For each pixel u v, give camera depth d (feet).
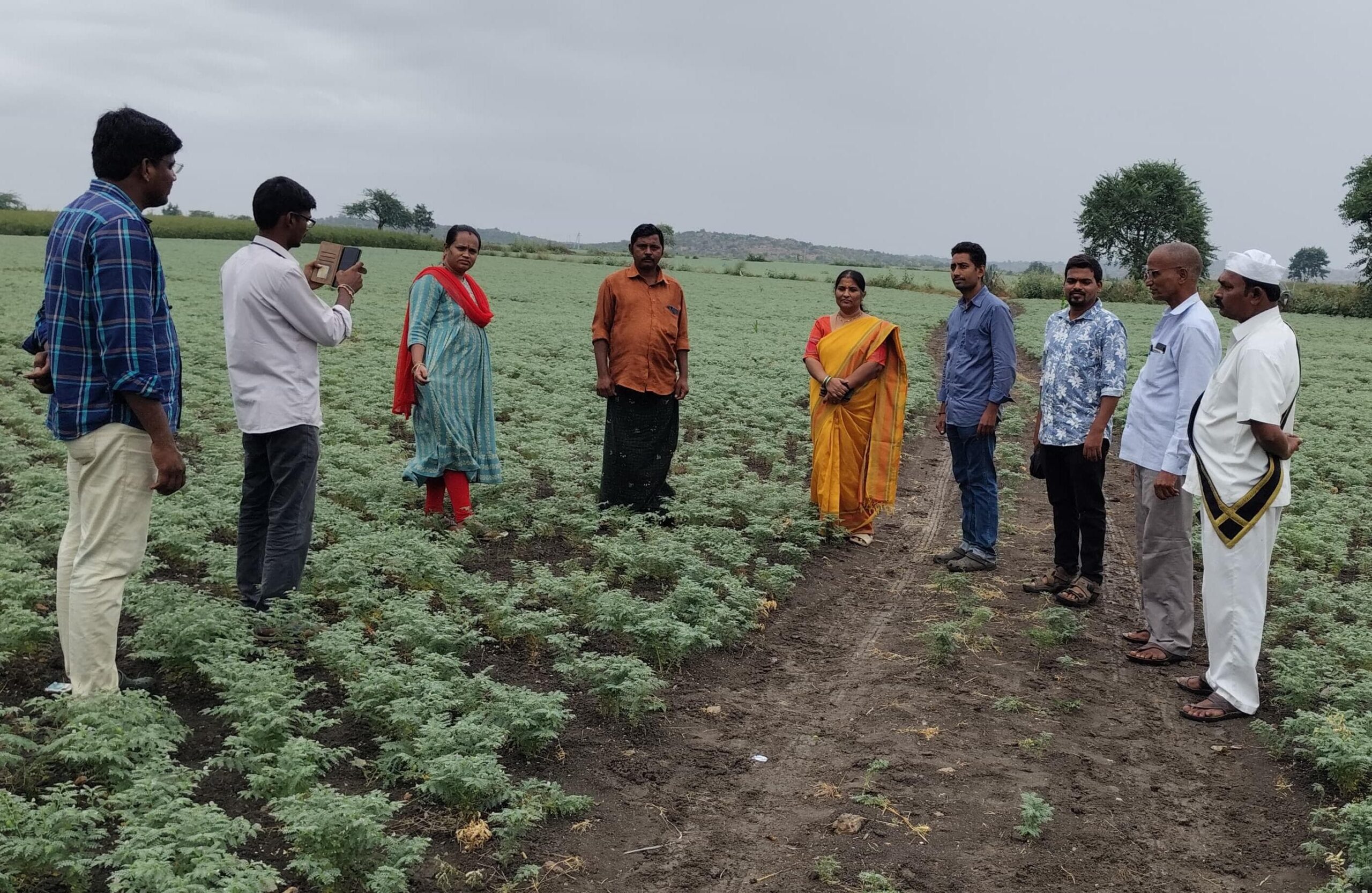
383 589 21.94
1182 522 20.99
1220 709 18.75
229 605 19.56
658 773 15.84
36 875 11.88
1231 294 18.28
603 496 30.42
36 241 181.68
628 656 20.13
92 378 14.93
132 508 15.58
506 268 209.26
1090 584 25.35
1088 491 24.85
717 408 51.93
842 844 14.02
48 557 23.21
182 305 86.63
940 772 16.24
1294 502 36.58
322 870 11.84
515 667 19.53
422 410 27.04
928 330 112.16
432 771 13.85
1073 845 14.26
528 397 51.19
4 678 17.17
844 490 30.42
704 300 143.84
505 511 28.86
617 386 29.35
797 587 26.02
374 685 15.90
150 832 11.66
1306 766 16.84
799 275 267.39
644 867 13.33
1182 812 15.38
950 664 21.08
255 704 14.85
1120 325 24.25
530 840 13.70
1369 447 48.52
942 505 36.94
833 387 29.40
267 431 18.98
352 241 284.41
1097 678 20.67
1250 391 17.75
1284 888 13.46
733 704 18.79
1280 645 23.04
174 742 15.01
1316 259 615.98
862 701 19.21
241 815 13.60
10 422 39.50
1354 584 28.09
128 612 19.57
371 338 73.92
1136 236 290.15
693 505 29.86
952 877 13.34
